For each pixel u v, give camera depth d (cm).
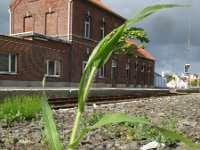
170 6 102
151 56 4812
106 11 3344
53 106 983
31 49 2384
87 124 588
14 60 2278
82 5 2953
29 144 382
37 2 2973
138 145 397
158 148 371
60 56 2698
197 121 695
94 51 125
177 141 418
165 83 5694
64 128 543
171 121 623
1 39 2131
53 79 2625
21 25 3064
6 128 531
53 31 2892
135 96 2008
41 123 580
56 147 126
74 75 2856
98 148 368
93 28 3152
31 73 2389
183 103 1362
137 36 1272
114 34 119
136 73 4156
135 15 111
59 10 2859
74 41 2845
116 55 3562
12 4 3088
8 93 1034
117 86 3609
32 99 826
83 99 124
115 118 103
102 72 3331
